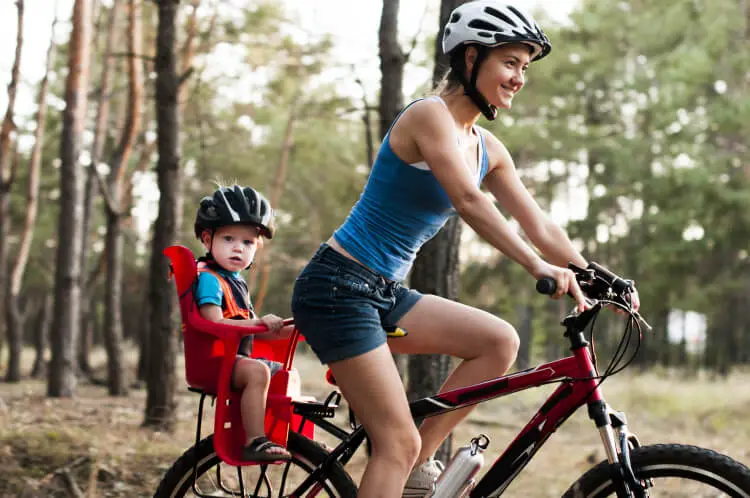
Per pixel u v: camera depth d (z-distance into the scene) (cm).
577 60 2370
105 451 587
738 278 2403
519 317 2719
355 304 296
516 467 305
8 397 1148
